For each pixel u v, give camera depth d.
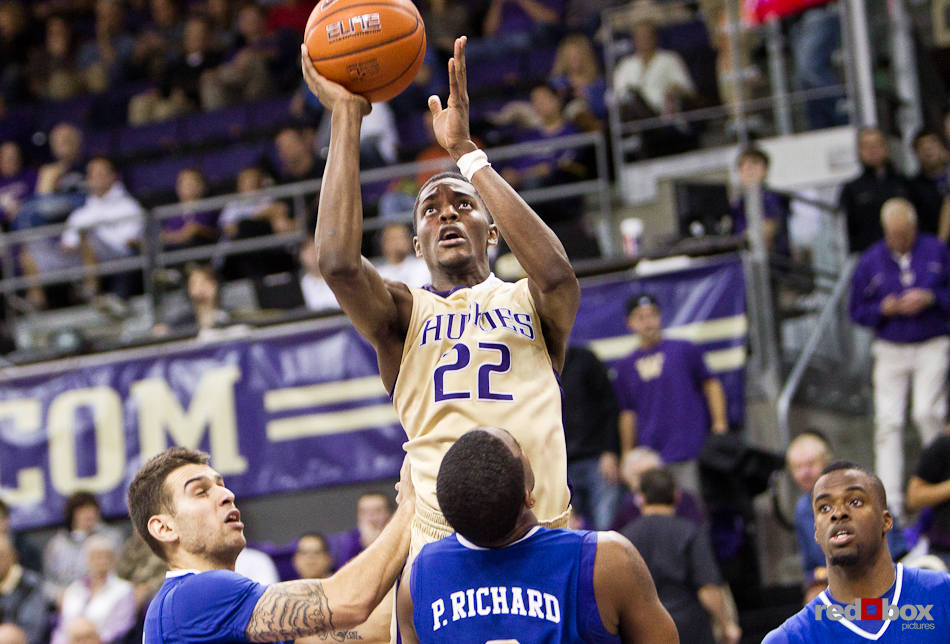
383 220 13.35
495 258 11.75
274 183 14.85
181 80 18.45
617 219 14.04
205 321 12.16
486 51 16.80
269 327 11.70
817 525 4.75
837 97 13.60
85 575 10.45
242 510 11.47
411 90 15.78
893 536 7.99
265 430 11.41
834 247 11.91
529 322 4.34
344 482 11.17
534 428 4.18
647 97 14.15
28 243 14.67
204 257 13.66
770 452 9.54
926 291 10.13
